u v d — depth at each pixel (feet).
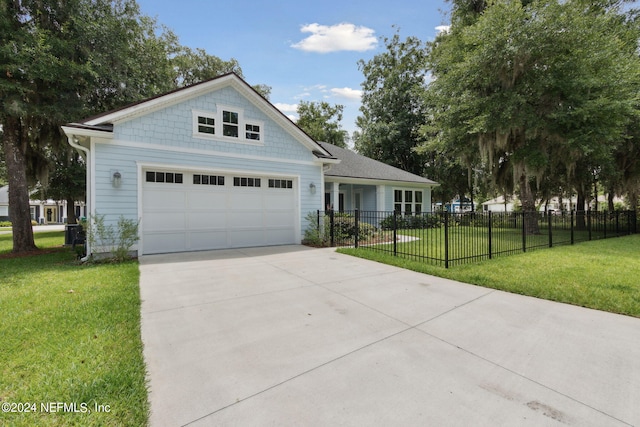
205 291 15.38
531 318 11.78
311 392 7.15
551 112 36.11
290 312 12.47
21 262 23.52
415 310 12.71
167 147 25.63
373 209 53.83
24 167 31.89
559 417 6.27
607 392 7.12
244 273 19.29
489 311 12.57
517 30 33.71
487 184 63.77
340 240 34.50
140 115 24.41
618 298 13.51
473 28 36.96
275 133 31.63
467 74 38.32
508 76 36.42
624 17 41.55
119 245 23.02
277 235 32.48
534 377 7.76
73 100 28.81
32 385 7.20
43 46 25.75
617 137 35.68
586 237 36.96
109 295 14.17
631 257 23.35
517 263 21.13
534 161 37.52
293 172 32.89
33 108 26.53
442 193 84.43
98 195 22.76
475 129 36.68
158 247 26.05
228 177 29.50
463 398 6.91
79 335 9.94
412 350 9.22
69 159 41.65
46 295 14.14
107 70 31.55
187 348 9.34
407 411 6.47
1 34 24.56
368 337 10.14
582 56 33.55
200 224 28.07
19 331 10.15
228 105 28.81
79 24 28.30
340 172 46.91
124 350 9.00
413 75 82.64
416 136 79.87
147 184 25.49
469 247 28.55
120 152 23.58
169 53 49.55
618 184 50.93
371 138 83.56
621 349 9.24
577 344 9.59
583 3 34.37
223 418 6.27
